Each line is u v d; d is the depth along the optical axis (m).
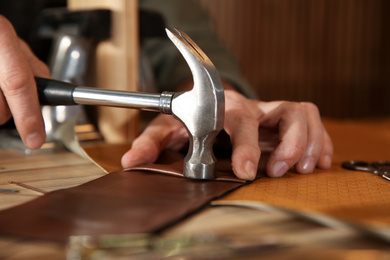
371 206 0.43
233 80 1.12
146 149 0.64
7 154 0.79
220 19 2.45
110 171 0.62
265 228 0.37
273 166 0.60
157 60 1.24
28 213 0.39
